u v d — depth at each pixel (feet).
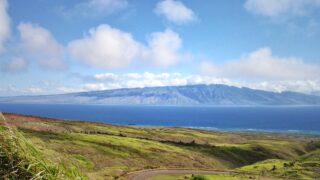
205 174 287.89
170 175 276.00
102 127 569.23
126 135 539.70
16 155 13.16
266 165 361.51
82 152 330.95
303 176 276.00
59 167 14.46
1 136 13.34
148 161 371.35
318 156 489.67
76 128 492.54
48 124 456.45
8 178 12.66
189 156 433.48
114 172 263.49
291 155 589.32
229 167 449.89
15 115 454.40
